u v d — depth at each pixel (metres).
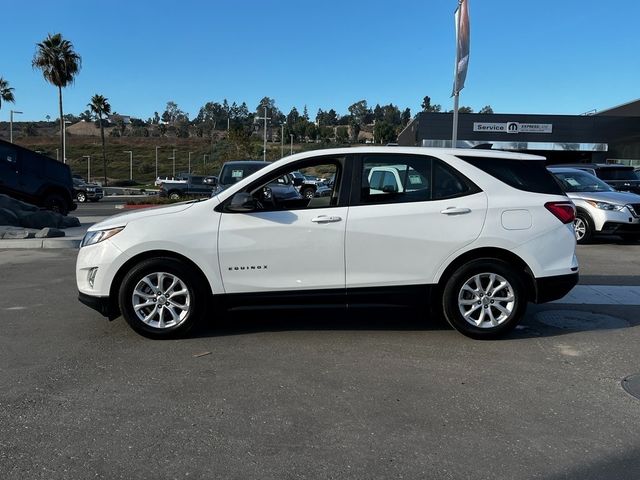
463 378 4.58
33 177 16.56
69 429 3.68
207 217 5.41
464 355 5.12
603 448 3.47
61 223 15.41
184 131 124.62
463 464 3.28
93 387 4.37
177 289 5.48
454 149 5.67
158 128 134.38
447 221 5.40
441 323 6.14
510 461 3.32
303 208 5.46
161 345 5.37
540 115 34.72
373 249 5.38
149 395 4.22
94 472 3.18
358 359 5.01
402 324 6.10
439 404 4.09
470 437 3.60
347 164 5.52
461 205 5.42
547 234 5.47
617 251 11.39
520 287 5.48
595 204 12.12
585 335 5.73
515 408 4.03
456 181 5.51
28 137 112.94
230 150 47.56
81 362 4.91
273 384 4.44
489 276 5.48
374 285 5.42
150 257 5.42
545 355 5.14
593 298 7.29
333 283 5.41
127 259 5.36
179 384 4.43
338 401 4.12
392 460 3.32
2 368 4.77
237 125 52.03
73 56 46.06
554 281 5.50
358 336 5.67
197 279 5.42
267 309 5.48
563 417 3.89
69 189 17.55
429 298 5.50
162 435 3.61
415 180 5.53
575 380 4.55
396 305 5.50
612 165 17.12
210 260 5.36
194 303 5.43
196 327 5.61
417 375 4.64
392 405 4.06
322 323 6.13
